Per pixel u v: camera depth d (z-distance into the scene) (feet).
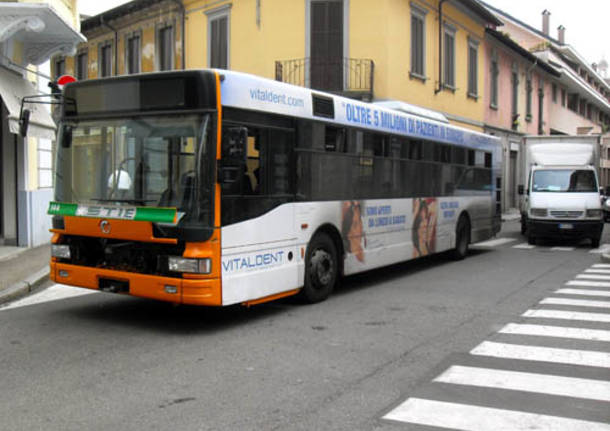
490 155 49.96
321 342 21.36
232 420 14.16
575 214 54.75
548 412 14.83
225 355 19.63
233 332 22.74
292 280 26.07
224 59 68.28
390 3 62.75
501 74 99.60
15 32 38.29
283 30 63.57
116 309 26.45
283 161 25.52
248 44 65.77
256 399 15.58
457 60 81.20
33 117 39.29
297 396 15.84
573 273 38.75
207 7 69.67
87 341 21.24
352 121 30.55
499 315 26.04
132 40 81.05
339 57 62.90
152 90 22.63
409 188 36.55
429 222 39.24
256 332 22.75
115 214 22.68
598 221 54.70
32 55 44.80
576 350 20.57
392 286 33.42
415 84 69.05
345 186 30.09
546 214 55.72
